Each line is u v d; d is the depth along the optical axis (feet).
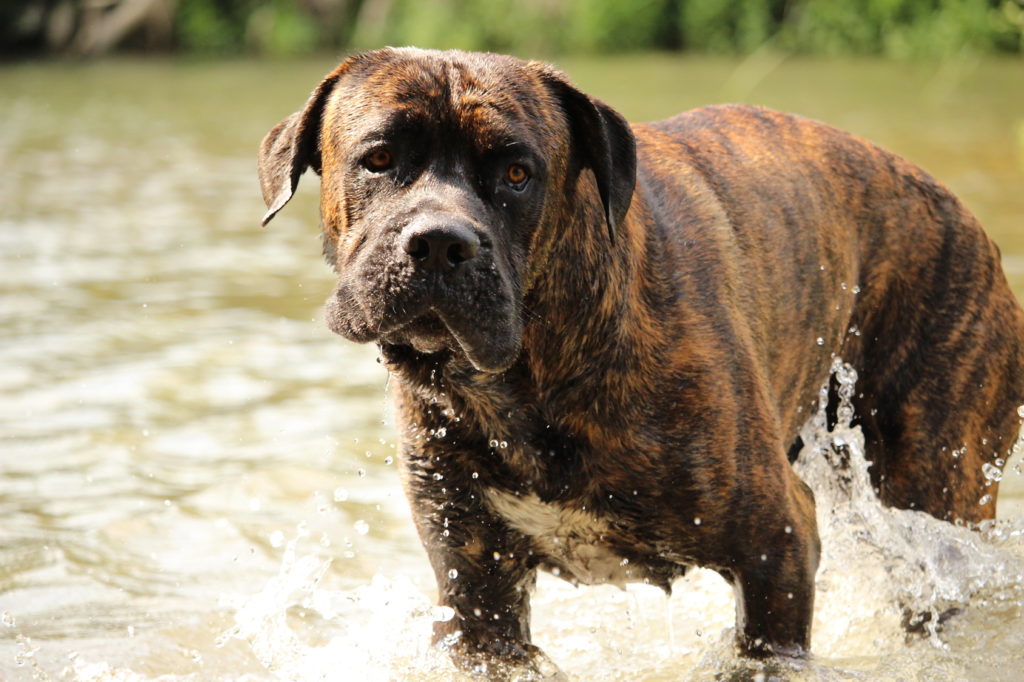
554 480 20.65
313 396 37.52
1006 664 22.97
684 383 20.45
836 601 26.07
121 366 39.73
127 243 56.03
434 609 22.30
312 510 30.68
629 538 21.26
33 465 32.73
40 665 23.45
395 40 163.84
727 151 23.79
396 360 20.67
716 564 21.40
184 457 33.45
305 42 163.22
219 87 124.06
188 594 26.66
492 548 21.98
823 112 94.48
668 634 25.72
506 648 22.74
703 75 125.49
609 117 20.26
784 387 23.53
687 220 21.86
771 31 149.38
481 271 18.63
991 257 25.63
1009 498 29.86
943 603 24.93
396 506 31.09
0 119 100.17
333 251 21.16
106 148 84.58
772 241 23.00
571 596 27.53
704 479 20.53
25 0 162.50
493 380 20.25
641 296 20.44
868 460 25.30
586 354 20.07
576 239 20.26
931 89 108.37
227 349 41.45
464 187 19.29
